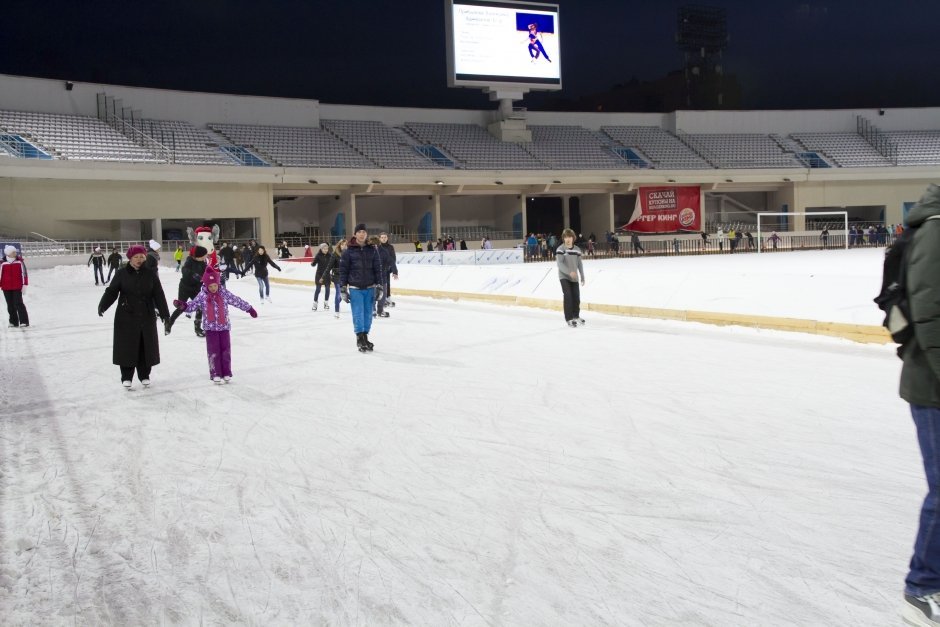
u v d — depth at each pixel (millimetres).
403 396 8062
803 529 4234
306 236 51312
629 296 15227
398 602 3510
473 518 4539
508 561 3922
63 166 39219
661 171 54562
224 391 8617
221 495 5074
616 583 3648
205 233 13523
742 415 6852
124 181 41594
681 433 6301
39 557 4125
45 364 10906
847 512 4469
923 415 3088
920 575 3131
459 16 51625
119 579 3836
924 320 2916
